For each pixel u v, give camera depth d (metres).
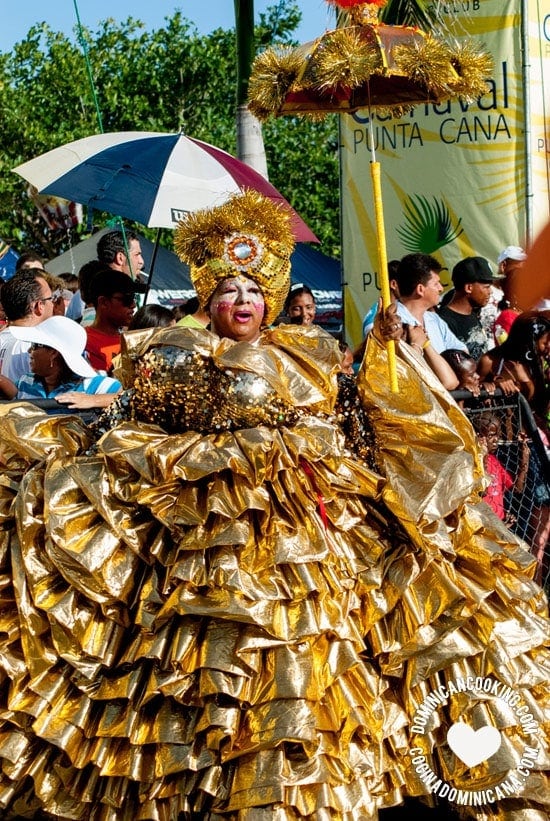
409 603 3.02
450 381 4.79
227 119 20.56
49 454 3.08
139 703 2.81
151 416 3.12
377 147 7.58
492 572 3.16
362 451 3.21
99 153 5.51
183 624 2.82
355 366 5.35
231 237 3.18
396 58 3.17
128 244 6.32
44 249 19.05
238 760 2.78
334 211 20.12
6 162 19.00
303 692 2.74
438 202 7.41
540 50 7.12
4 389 4.24
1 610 3.04
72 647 2.89
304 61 3.26
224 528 2.83
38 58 20.67
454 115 7.29
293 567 2.86
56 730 2.86
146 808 2.81
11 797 2.98
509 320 5.99
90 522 2.96
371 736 2.87
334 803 2.77
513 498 4.38
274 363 3.04
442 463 3.07
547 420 4.93
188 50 20.20
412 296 5.30
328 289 11.91
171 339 3.05
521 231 7.16
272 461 2.91
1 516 3.09
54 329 4.08
